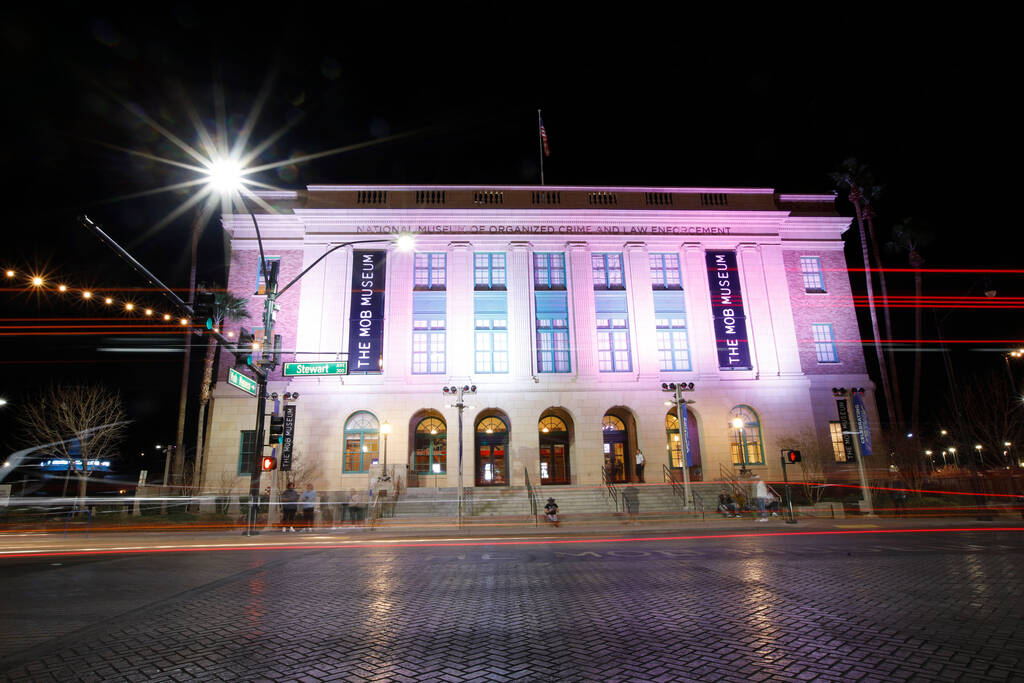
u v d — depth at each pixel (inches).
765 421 1268.5
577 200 1371.8
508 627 255.8
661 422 1244.5
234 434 1202.0
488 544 665.0
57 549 631.2
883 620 258.1
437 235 1322.6
